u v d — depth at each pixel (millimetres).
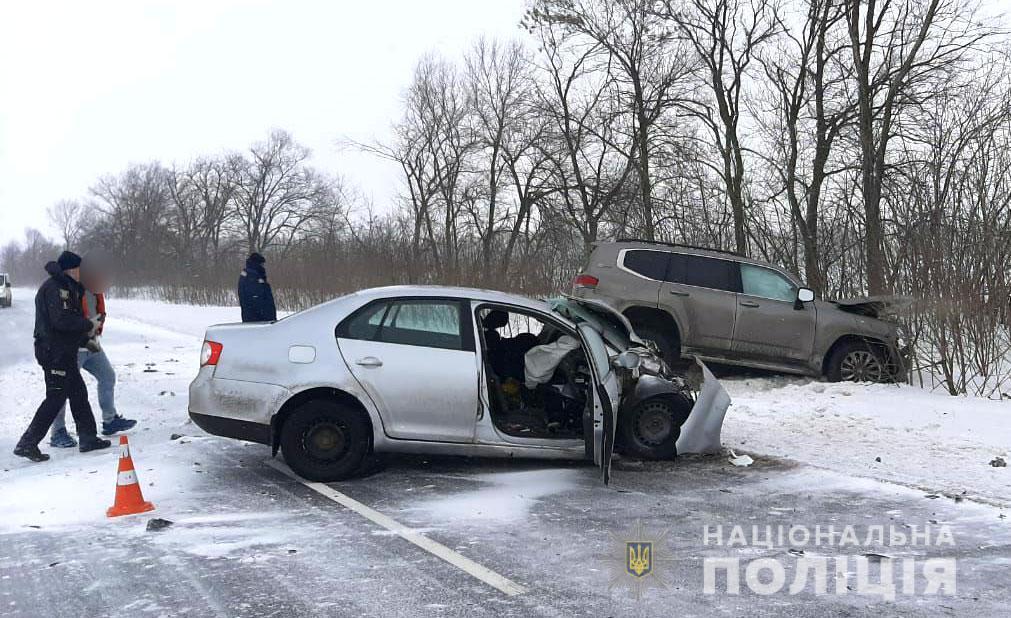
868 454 7414
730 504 5941
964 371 10711
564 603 4180
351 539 5160
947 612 4082
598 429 6316
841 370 11602
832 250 17531
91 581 4484
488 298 6711
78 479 6660
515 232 35094
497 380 6883
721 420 7164
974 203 11133
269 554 4891
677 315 11398
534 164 33812
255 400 6398
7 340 21766
